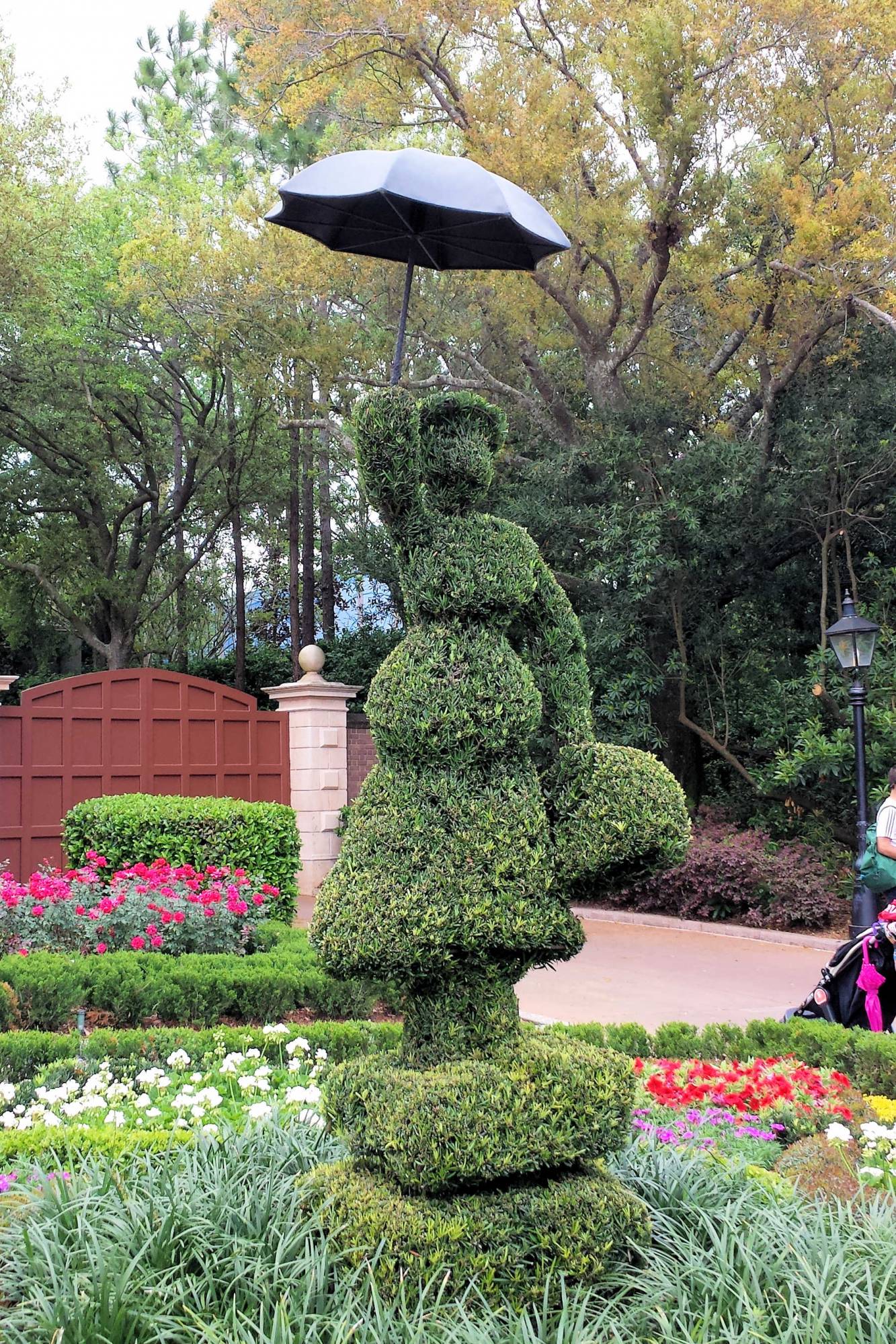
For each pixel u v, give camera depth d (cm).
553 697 349
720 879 1188
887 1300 272
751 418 1623
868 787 1196
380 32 1338
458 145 1525
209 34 2159
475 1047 318
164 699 1322
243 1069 528
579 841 328
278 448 2173
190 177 1903
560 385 1702
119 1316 256
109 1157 363
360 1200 299
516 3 1310
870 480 1362
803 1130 458
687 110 1247
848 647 931
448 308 1656
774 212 1365
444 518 350
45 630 2452
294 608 2320
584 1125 303
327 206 360
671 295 1491
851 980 624
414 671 332
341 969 320
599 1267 292
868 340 1470
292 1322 262
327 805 1412
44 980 594
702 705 1517
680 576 1402
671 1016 753
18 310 1752
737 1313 269
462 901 309
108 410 2078
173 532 2403
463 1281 283
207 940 743
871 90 1266
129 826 944
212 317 1619
